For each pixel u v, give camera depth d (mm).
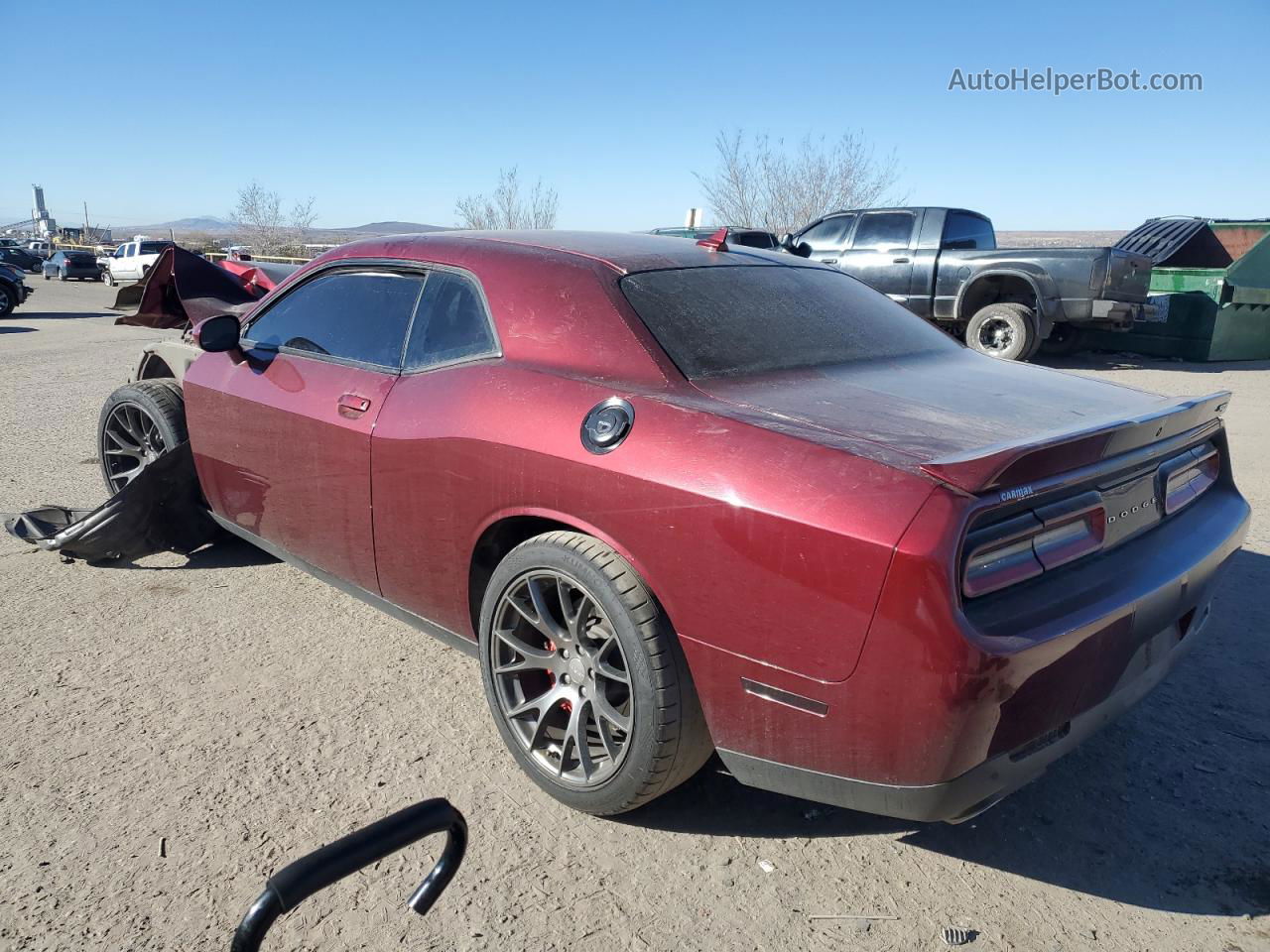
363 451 3250
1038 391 2914
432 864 2529
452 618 3139
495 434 2783
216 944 2227
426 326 3254
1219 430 3078
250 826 2648
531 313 2967
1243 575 4488
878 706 2104
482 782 2877
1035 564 2250
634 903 2383
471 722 3227
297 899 1111
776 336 2975
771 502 2211
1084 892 2434
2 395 10008
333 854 1152
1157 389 10164
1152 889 2447
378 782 2859
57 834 2611
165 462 4324
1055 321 11188
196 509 4531
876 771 2162
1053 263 10945
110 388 10547
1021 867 2533
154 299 5828
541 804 2779
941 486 2080
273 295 3998
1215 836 2652
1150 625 2469
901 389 2762
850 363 2967
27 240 93688
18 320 21219
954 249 11844
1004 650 2051
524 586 2758
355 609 4148
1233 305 12336
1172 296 12578
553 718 2828
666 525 2379
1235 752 3061
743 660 2293
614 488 2480
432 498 3018
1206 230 14461
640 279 2994
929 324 3682
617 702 2693
